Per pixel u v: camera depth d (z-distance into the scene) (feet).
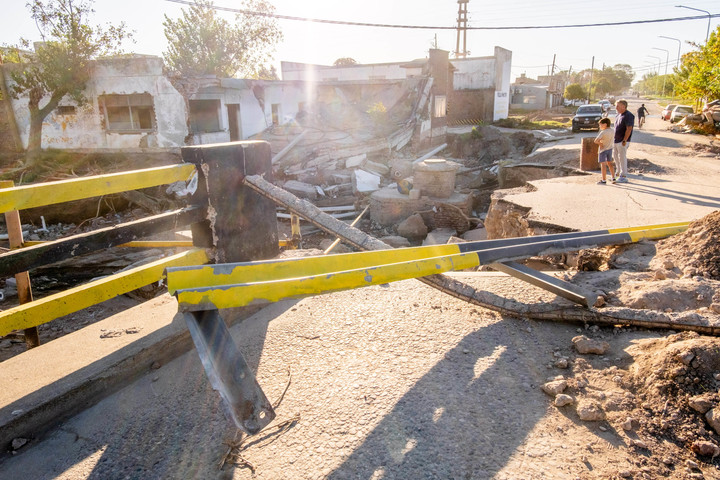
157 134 65.41
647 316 10.79
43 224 51.06
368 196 58.80
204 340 7.53
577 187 30.42
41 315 9.55
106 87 64.85
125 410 9.29
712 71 79.51
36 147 64.13
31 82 61.62
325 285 8.64
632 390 8.80
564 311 11.46
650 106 220.23
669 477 7.00
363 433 8.13
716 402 7.96
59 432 8.80
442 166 47.83
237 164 13.37
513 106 195.72
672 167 39.29
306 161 68.59
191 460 7.86
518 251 12.21
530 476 7.06
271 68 129.80
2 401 8.78
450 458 7.47
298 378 9.80
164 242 17.93
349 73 119.65
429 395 9.02
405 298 13.32
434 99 94.53
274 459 7.70
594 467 7.21
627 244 16.12
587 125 86.43
